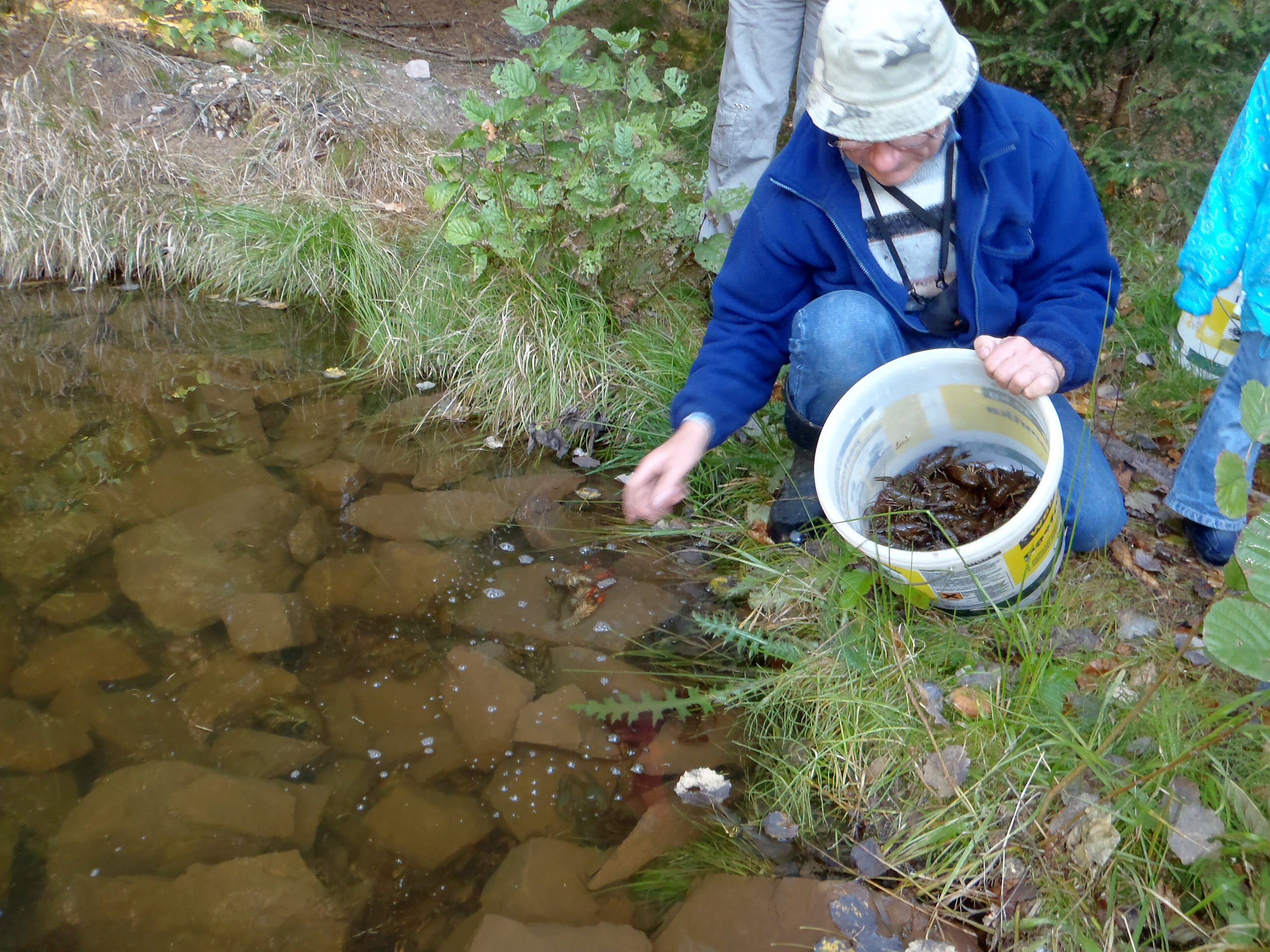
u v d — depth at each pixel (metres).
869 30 1.65
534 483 2.82
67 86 4.25
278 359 3.46
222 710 2.05
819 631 2.21
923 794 1.83
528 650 2.24
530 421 3.10
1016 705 1.89
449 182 3.17
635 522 2.64
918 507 2.13
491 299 3.35
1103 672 1.98
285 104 4.42
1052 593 2.18
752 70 3.18
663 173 3.00
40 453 2.88
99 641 2.20
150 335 3.61
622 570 2.49
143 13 4.64
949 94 1.71
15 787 1.86
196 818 1.82
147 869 1.73
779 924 1.64
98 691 2.07
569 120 3.75
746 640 2.23
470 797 1.89
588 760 1.97
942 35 1.69
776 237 2.13
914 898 1.68
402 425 3.10
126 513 2.62
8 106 4.08
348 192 4.18
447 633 2.27
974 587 1.95
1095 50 3.67
